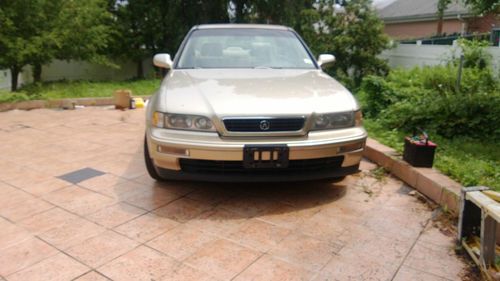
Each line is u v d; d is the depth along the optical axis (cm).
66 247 264
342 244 271
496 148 454
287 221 303
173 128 306
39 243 270
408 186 374
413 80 782
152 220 303
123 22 1711
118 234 281
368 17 1383
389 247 267
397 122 547
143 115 733
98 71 1730
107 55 1623
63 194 352
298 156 300
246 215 312
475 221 260
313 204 333
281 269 241
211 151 293
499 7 524
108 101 884
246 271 239
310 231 288
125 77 1858
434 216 312
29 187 369
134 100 817
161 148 306
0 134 574
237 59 426
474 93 637
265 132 297
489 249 234
